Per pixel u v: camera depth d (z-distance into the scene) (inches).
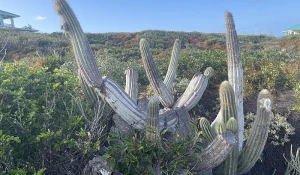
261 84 263.1
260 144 130.3
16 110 127.3
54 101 127.5
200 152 117.6
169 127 136.5
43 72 160.6
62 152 119.8
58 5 117.2
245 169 139.1
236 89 145.3
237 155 131.6
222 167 135.6
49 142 113.7
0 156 97.7
